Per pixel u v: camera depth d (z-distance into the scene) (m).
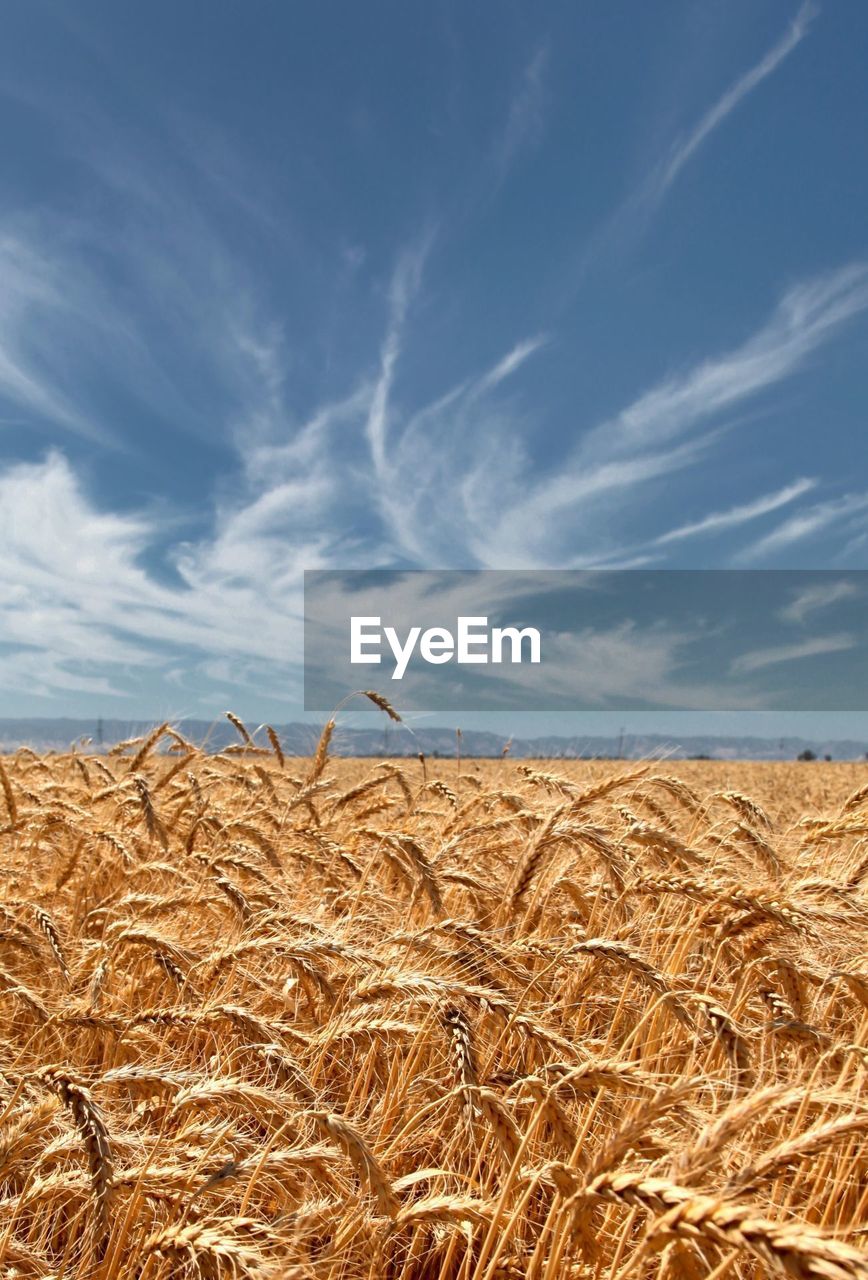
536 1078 3.15
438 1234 3.35
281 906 5.25
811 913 4.05
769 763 41.09
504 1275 3.08
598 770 7.27
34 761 10.93
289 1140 3.47
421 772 8.80
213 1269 2.49
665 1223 2.06
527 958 4.64
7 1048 4.44
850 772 32.41
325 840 6.45
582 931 4.99
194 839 6.78
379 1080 4.48
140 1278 2.86
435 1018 3.64
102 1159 2.77
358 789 7.71
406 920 5.14
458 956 4.10
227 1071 4.05
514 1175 2.97
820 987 4.17
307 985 4.69
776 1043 3.85
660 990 3.63
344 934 4.76
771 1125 3.42
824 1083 3.25
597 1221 3.24
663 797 7.64
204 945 5.30
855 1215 3.09
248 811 7.48
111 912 5.48
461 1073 3.17
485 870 6.07
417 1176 3.21
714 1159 2.27
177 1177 3.09
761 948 4.16
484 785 8.11
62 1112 3.31
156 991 5.07
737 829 5.50
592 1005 4.79
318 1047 3.90
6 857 7.02
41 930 4.92
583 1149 3.38
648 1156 2.92
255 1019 3.70
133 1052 4.45
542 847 4.86
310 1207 3.11
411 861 5.11
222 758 9.56
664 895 5.00
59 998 4.77
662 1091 2.66
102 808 7.85
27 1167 3.56
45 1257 3.47
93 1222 2.89
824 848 6.00
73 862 6.53
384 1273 3.19
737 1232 1.91
